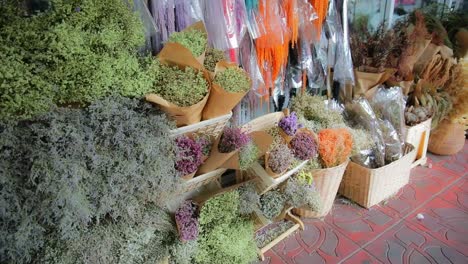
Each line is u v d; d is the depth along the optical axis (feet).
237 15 5.16
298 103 6.76
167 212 4.70
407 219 6.83
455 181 8.08
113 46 3.56
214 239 4.96
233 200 4.88
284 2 5.62
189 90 3.78
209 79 3.94
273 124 5.96
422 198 7.47
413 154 7.44
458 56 8.96
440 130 9.02
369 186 6.82
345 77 7.41
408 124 7.91
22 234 3.11
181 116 3.93
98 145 3.51
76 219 3.34
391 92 7.47
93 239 3.73
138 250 4.21
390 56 7.70
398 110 7.40
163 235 4.58
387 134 7.21
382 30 7.67
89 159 3.38
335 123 6.72
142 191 3.81
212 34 5.02
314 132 6.23
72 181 3.18
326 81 7.50
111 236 3.87
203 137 4.42
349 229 6.59
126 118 3.60
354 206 7.25
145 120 3.72
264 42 5.58
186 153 4.14
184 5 4.61
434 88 8.38
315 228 6.63
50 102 3.29
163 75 3.88
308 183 5.86
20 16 3.25
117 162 3.55
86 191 3.41
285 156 5.17
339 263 5.80
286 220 6.76
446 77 8.35
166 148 3.88
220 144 4.38
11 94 3.08
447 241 6.25
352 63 7.45
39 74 3.23
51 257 3.53
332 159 6.08
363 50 7.55
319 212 6.47
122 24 3.60
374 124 7.09
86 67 3.38
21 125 3.23
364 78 7.52
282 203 5.69
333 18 6.78
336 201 7.41
